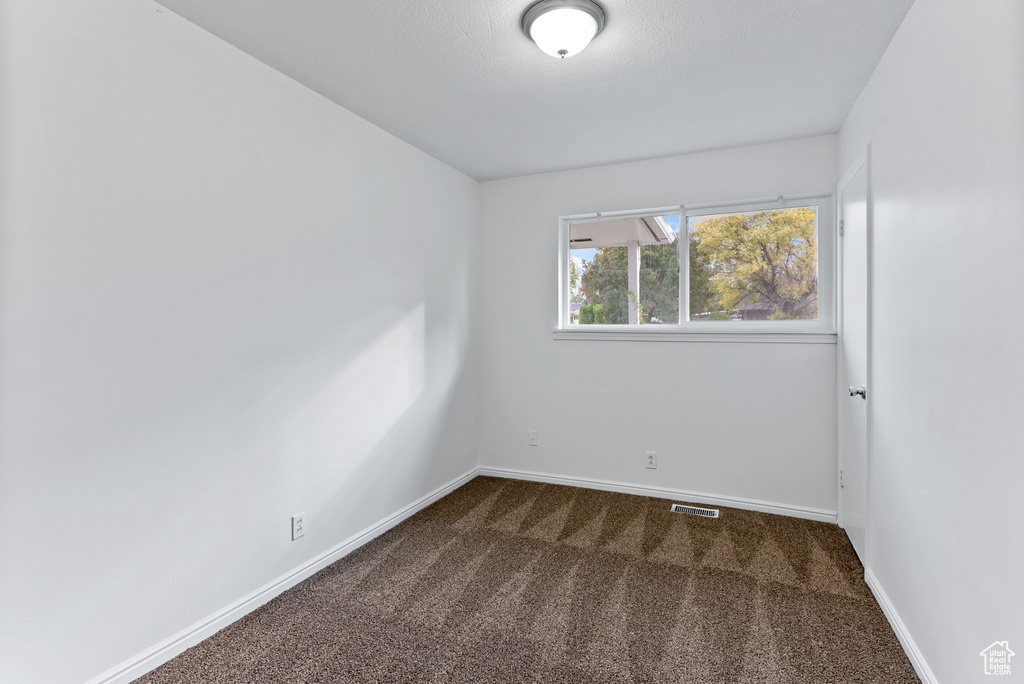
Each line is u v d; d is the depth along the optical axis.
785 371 3.06
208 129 1.90
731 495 3.21
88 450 1.54
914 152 1.72
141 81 1.68
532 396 3.77
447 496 3.45
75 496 1.51
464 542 2.71
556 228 3.68
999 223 1.18
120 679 1.62
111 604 1.60
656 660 1.74
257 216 2.10
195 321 1.86
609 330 3.57
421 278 3.20
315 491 2.39
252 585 2.08
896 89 1.90
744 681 1.63
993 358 1.21
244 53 2.04
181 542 1.81
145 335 1.70
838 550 2.58
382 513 2.85
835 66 2.16
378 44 1.99
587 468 3.61
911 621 1.72
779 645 1.81
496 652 1.79
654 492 3.41
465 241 3.73
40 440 1.43
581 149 3.19
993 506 1.21
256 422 2.10
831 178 2.95
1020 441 1.10
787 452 3.07
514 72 2.22
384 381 2.86
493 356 3.90
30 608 1.42
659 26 1.87
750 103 2.53
